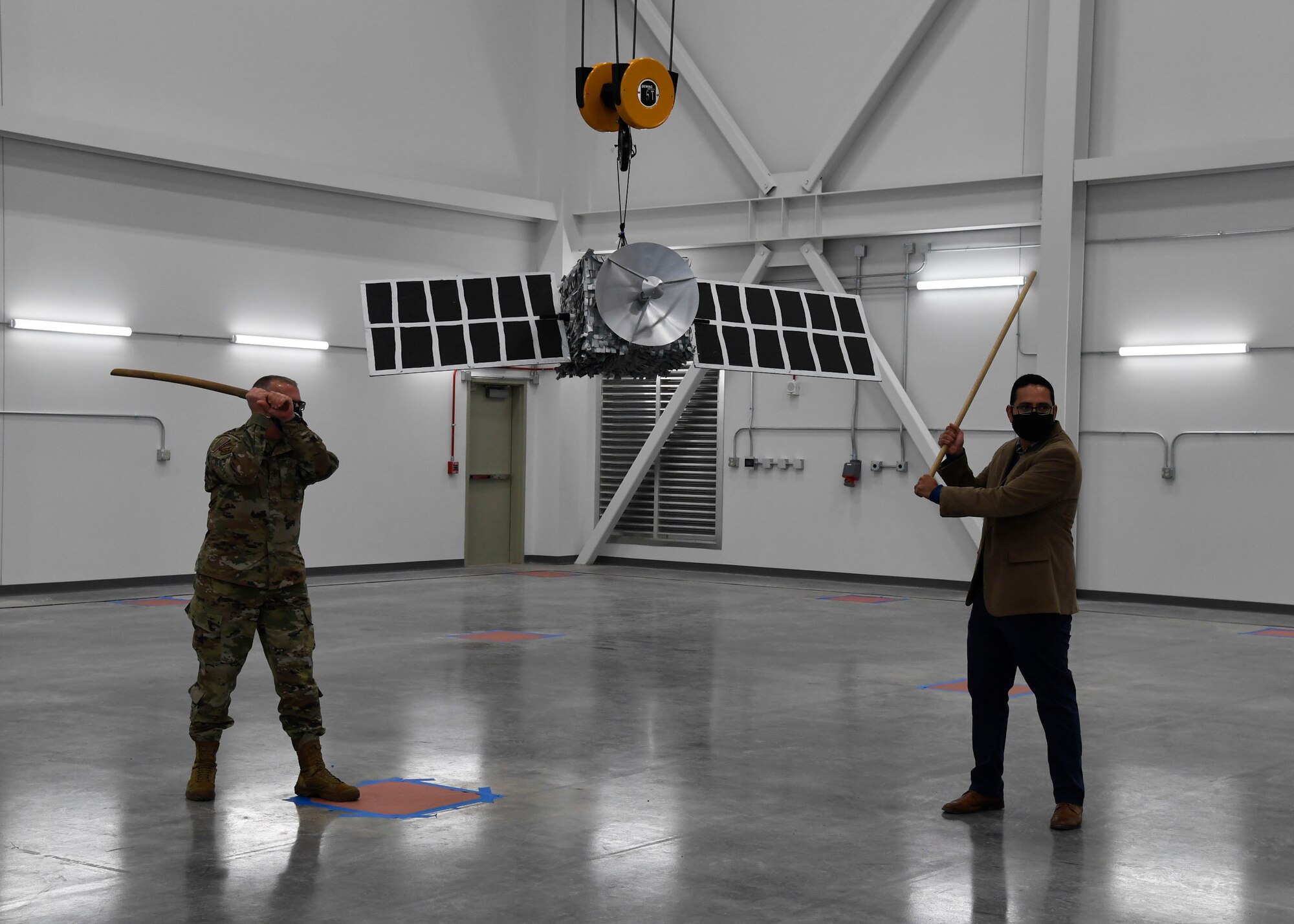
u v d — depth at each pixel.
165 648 9.19
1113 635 10.89
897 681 8.27
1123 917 3.92
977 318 14.38
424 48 15.73
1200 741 6.60
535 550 17.12
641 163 16.56
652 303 7.28
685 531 16.53
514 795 5.31
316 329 14.76
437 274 15.95
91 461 13.00
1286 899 4.10
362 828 4.79
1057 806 5.14
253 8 14.16
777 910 3.95
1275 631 11.24
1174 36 13.12
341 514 15.08
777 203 15.42
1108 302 13.54
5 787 5.32
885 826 4.92
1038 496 4.80
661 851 4.55
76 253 12.83
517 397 16.98
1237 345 12.75
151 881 4.14
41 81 12.57
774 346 8.05
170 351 13.56
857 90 15.02
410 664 8.69
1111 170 13.17
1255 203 12.71
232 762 5.81
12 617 10.91
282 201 14.44
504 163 16.58
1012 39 14.04
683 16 16.28
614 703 7.40
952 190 14.30
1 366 12.36
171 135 13.51
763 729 6.72
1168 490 13.23
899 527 14.85
